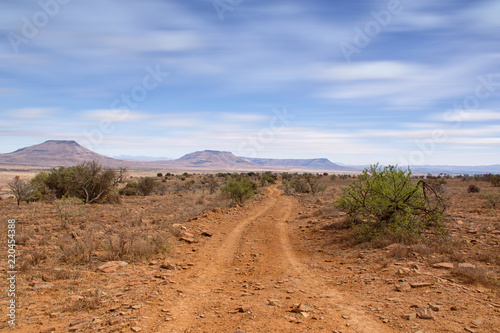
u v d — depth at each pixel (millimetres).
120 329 4918
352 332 4570
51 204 27000
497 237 10258
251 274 8641
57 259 9391
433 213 10711
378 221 11891
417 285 6301
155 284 7527
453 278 6527
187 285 7566
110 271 8570
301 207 27312
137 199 35781
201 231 15406
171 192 51875
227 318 5328
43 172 33781
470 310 4961
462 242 9648
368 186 11844
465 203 22531
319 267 9078
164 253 10906
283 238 14172
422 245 9203
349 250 10742
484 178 65250
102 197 31109
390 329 4578
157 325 5090
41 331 4840
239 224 18344
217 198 33281
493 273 6734
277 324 4961
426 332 4355
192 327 4996
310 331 4656
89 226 15617
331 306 5734
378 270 7906
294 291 6840
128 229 14664
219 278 8344
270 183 84562
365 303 5781
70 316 5523
